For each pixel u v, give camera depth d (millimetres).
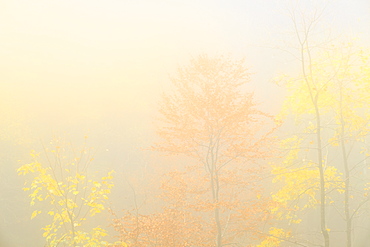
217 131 12430
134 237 10914
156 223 11375
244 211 11812
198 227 12117
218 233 11867
